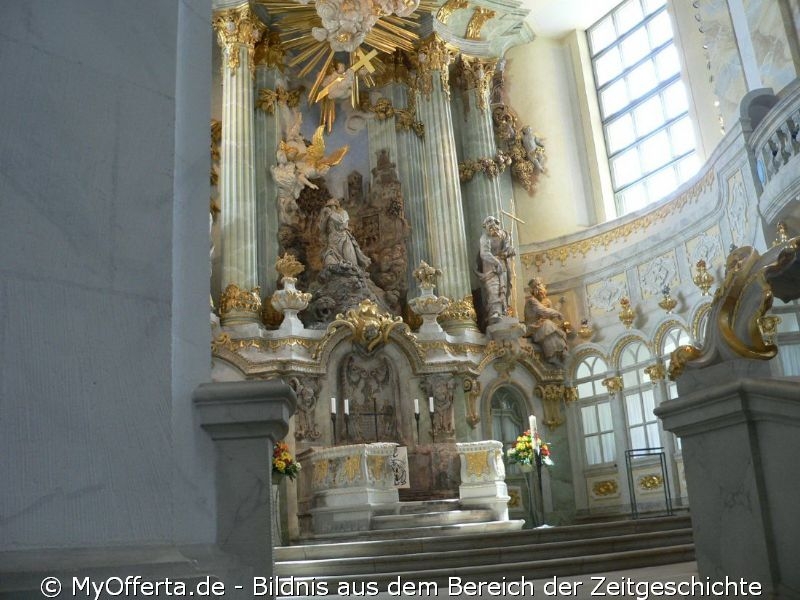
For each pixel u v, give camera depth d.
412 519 11.00
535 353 15.57
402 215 15.95
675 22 15.52
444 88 16.50
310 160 15.57
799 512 3.38
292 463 11.10
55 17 2.85
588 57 18.25
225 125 14.73
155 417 2.78
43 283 2.58
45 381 2.51
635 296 14.86
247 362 13.23
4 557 2.22
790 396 3.39
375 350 14.36
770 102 11.19
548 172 17.38
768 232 10.59
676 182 15.77
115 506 2.60
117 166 2.89
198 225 3.38
